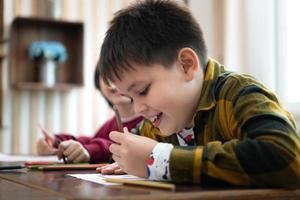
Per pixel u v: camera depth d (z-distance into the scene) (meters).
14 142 2.87
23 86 2.79
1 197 0.66
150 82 0.80
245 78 0.84
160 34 0.82
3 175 0.91
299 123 2.31
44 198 0.60
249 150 0.66
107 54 0.84
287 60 2.44
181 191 0.58
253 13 2.52
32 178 0.82
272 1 2.48
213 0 2.80
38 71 2.87
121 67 0.81
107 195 0.54
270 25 2.47
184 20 0.88
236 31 2.61
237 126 0.76
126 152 0.73
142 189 0.60
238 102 0.78
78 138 1.75
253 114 0.72
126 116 1.52
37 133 2.92
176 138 0.95
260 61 2.47
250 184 0.66
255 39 2.50
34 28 2.93
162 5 0.89
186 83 0.83
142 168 0.72
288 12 2.45
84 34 3.00
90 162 1.29
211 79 0.87
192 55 0.84
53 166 1.05
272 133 0.68
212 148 0.68
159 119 0.86
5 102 2.87
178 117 0.85
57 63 2.95
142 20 0.84
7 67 2.89
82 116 3.02
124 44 0.82
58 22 2.90
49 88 2.89
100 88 1.67
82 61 2.94
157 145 0.72
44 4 2.92
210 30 2.80
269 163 0.65
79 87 2.96
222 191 0.58
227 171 0.65
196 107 0.87
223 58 2.68
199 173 0.66
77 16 3.03
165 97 0.81
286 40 2.45
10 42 2.88
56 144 1.69
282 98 2.42
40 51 2.83
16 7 2.90
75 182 0.73
